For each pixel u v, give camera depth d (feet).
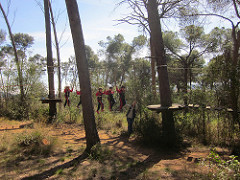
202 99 26.05
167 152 20.85
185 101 28.89
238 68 20.79
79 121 37.81
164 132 22.70
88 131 19.69
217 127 22.94
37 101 40.32
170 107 20.98
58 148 20.72
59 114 37.45
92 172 15.03
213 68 22.68
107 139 26.09
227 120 22.52
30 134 21.09
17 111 38.32
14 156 17.81
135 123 26.17
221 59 22.56
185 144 23.08
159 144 22.95
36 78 39.17
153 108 20.89
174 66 72.84
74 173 14.80
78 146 22.09
